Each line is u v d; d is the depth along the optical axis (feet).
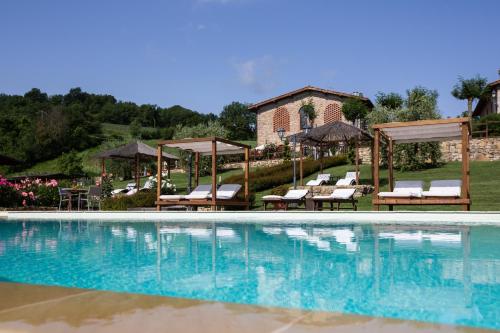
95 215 45.01
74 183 79.36
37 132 180.75
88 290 10.23
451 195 37.22
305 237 25.45
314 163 80.48
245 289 12.12
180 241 24.22
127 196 57.62
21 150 176.76
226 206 51.52
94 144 198.90
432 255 18.20
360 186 58.08
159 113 313.73
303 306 10.16
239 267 15.79
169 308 8.57
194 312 8.26
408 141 47.26
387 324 7.50
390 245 21.45
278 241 23.67
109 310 8.40
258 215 39.47
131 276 14.21
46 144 179.11
